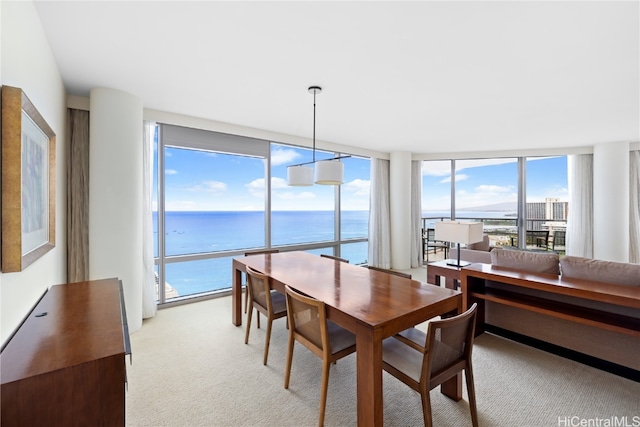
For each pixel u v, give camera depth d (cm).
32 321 128
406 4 166
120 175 283
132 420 174
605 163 502
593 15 174
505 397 196
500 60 230
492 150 581
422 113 358
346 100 316
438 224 342
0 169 120
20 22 143
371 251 586
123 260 285
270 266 280
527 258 271
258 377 218
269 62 233
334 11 172
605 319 212
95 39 200
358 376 155
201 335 289
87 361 96
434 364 152
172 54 221
